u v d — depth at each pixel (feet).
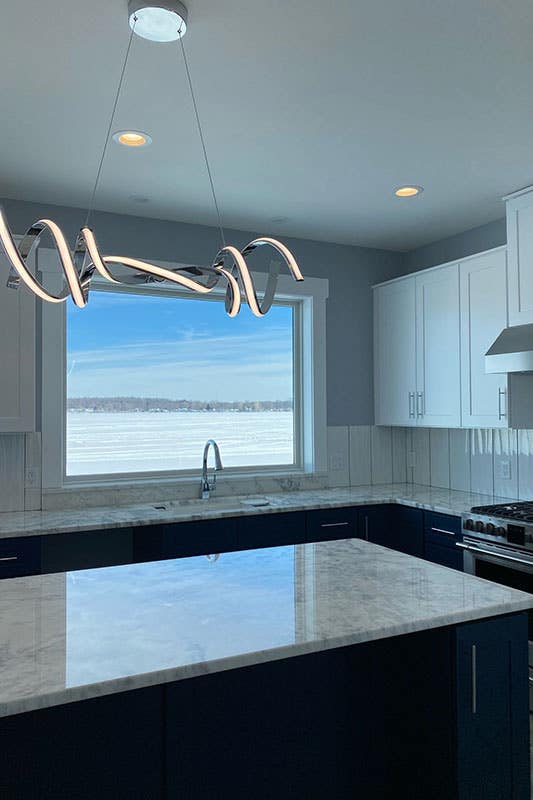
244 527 11.99
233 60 7.34
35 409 11.80
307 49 7.15
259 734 5.82
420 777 6.12
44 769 4.89
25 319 11.14
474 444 14.10
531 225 11.12
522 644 6.06
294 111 8.61
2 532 10.03
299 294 14.75
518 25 6.75
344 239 14.99
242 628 5.22
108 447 13.34
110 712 5.12
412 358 14.30
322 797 6.18
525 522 10.19
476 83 7.93
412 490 14.75
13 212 12.05
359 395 15.55
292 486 14.66
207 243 13.82
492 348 11.35
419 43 7.06
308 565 7.41
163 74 7.63
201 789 5.48
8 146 9.65
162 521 11.21
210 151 9.89
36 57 7.23
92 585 6.58
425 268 15.55
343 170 10.71
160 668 4.42
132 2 6.24
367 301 15.70
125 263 5.77
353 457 15.43
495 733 5.85
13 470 11.97
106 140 9.47
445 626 5.80
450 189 11.66
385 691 6.64
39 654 4.69
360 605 5.82
